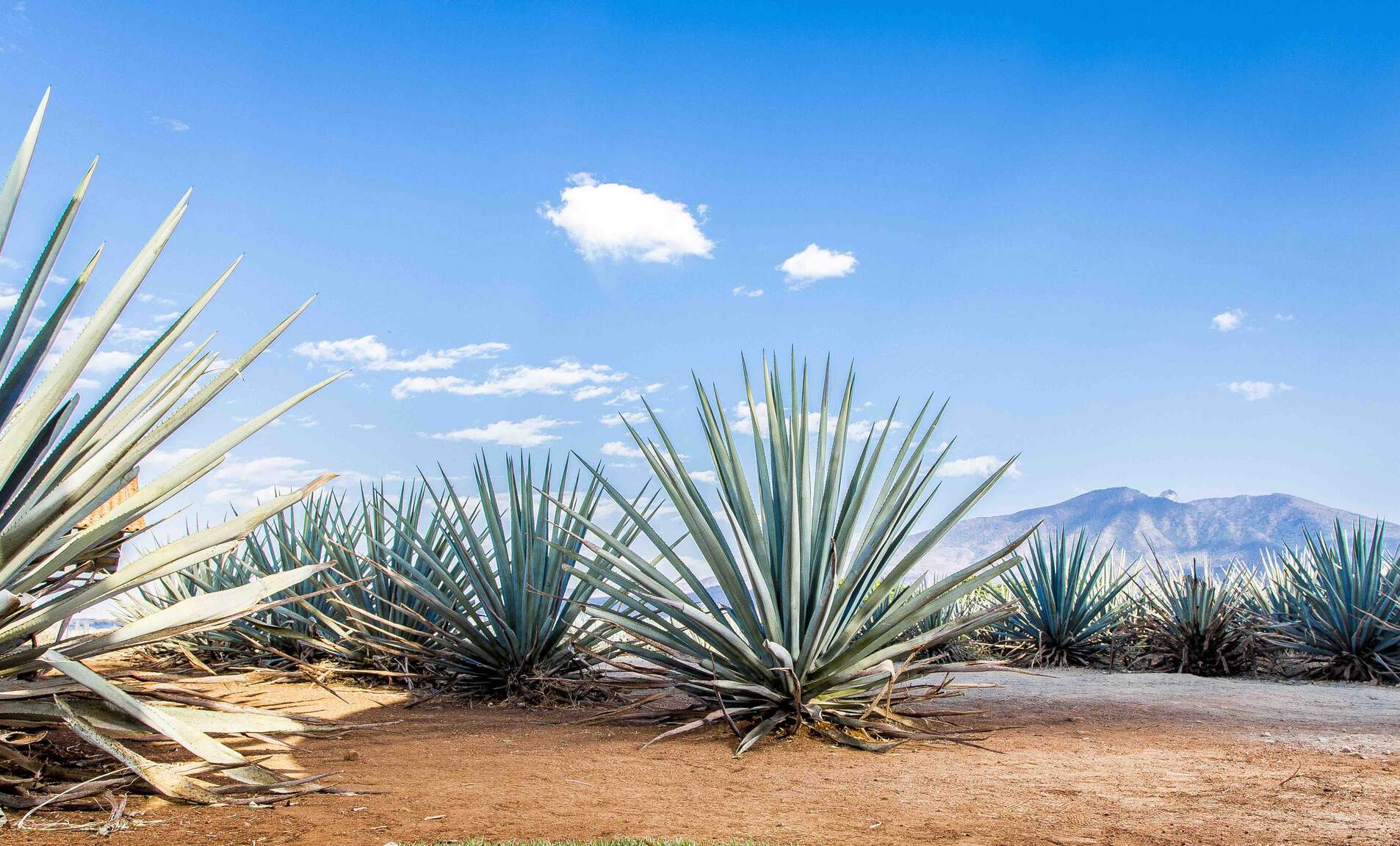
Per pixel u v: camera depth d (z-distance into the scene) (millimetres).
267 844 3115
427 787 4195
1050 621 13352
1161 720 6898
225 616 3801
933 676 11039
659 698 6945
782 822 3617
